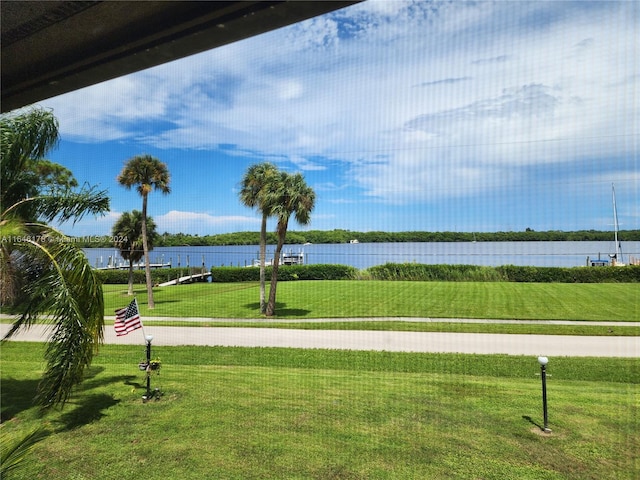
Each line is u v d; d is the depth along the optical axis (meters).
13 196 5.82
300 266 26.19
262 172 12.99
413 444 3.88
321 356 7.41
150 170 15.79
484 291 17.27
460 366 6.62
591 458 3.60
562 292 16.62
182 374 6.34
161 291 22.17
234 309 14.45
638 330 9.51
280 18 2.08
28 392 5.78
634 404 4.80
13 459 2.64
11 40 2.59
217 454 3.79
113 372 6.59
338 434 4.12
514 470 3.43
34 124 5.80
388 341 8.70
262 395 5.28
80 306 4.64
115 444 4.05
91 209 5.93
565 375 6.08
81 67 2.84
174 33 2.32
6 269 4.67
